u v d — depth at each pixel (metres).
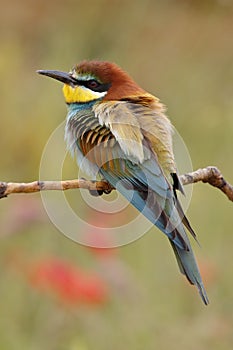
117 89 9.50
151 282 12.27
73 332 11.22
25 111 14.88
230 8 18.02
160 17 17.78
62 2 18.33
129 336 11.27
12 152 14.49
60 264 10.28
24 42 18.06
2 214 12.60
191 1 17.95
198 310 11.91
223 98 15.80
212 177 8.37
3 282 11.55
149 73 17.05
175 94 16.39
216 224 13.26
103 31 17.42
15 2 18.62
